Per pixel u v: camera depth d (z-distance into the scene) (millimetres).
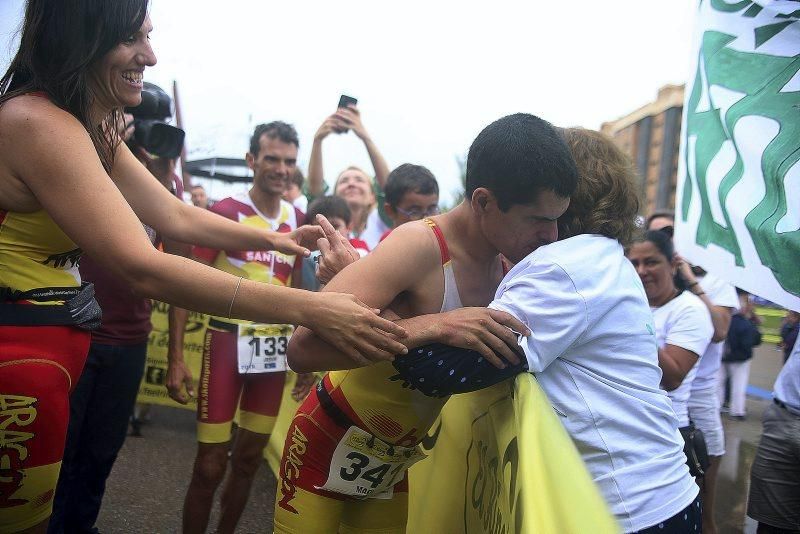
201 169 7289
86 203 1495
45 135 1490
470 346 1438
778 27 2582
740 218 2535
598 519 1021
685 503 1550
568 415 1512
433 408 1773
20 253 1576
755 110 2564
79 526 2889
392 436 1786
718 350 3570
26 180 1506
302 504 1871
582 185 1654
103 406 2854
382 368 1708
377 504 1995
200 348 5449
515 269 1562
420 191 3539
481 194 1542
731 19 2736
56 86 1566
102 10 1544
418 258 1602
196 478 3066
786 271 2340
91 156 1540
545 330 1452
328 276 1850
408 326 1510
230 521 3221
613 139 1766
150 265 1499
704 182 2746
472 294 1698
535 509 1062
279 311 1484
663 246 2957
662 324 2938
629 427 1520
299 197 5066
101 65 1625
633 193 1695
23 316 1569
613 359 1539
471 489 1749
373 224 5305
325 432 1831
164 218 2303
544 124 1534
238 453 3258
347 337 1465
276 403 3277
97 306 1774
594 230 1656
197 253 3348
